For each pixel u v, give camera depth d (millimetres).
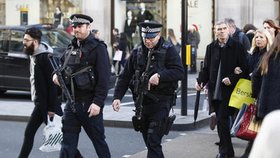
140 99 9414
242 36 14758
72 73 9203
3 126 17078
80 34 9195
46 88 10531
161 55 9383
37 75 10500
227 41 11367
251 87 10516
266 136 2971
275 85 9461
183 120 16641
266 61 9508
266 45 11219
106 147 9352
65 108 9398
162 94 9414
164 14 35906
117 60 31203
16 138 15070
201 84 11992
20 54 22484
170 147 13508
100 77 9109
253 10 33469
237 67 11250
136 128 9672
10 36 22766
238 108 10969
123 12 36562
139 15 36344
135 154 12789
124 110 19281
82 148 13703
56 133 10688
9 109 19422
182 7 17188
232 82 11148
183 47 17297
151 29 9305
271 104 9477
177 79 9352
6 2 37844
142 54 9555
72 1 36656
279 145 2941
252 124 10406
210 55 11703
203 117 17188
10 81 22734
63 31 23578
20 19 37656
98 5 36281
